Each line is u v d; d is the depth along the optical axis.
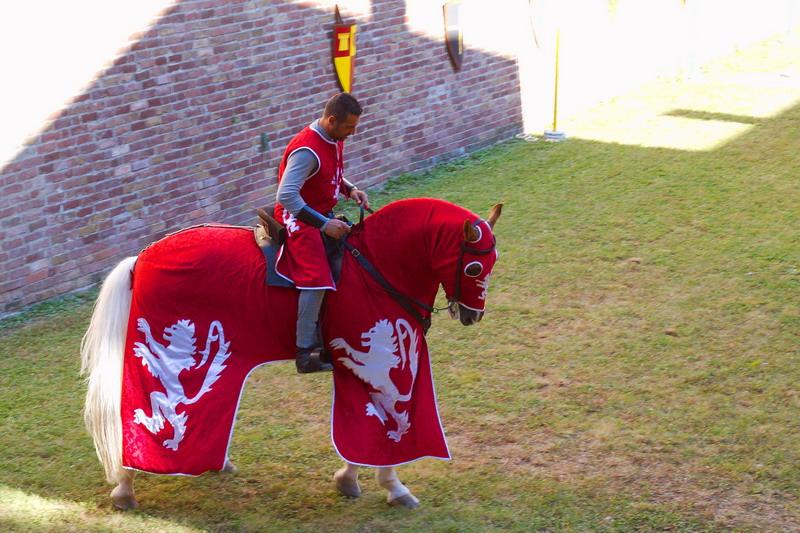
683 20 20.92
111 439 6.27
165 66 11.16
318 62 13.11
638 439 7.19
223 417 6.13
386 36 14.01
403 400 6.25
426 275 6.16
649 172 14.27
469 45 15.54
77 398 8.10
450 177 14.62
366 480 6.91
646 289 10.07
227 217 12.33
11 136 9.77
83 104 10.38
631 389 7.99
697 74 21.00
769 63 21.91
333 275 6.08
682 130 16.66
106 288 6.32
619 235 11.69
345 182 6.43
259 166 12.63
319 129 5.95
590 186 13.72
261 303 6.13
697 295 9.84
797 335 8.80
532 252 11.26
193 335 6.18
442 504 6.48
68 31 10.10
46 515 6.35
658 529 6.06
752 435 7.14
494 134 16.52
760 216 12.12
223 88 11.91
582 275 10.53
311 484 6.79
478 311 6.09
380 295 6.12
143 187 11.20
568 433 7.35
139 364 6.21
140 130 11.03
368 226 6.22
